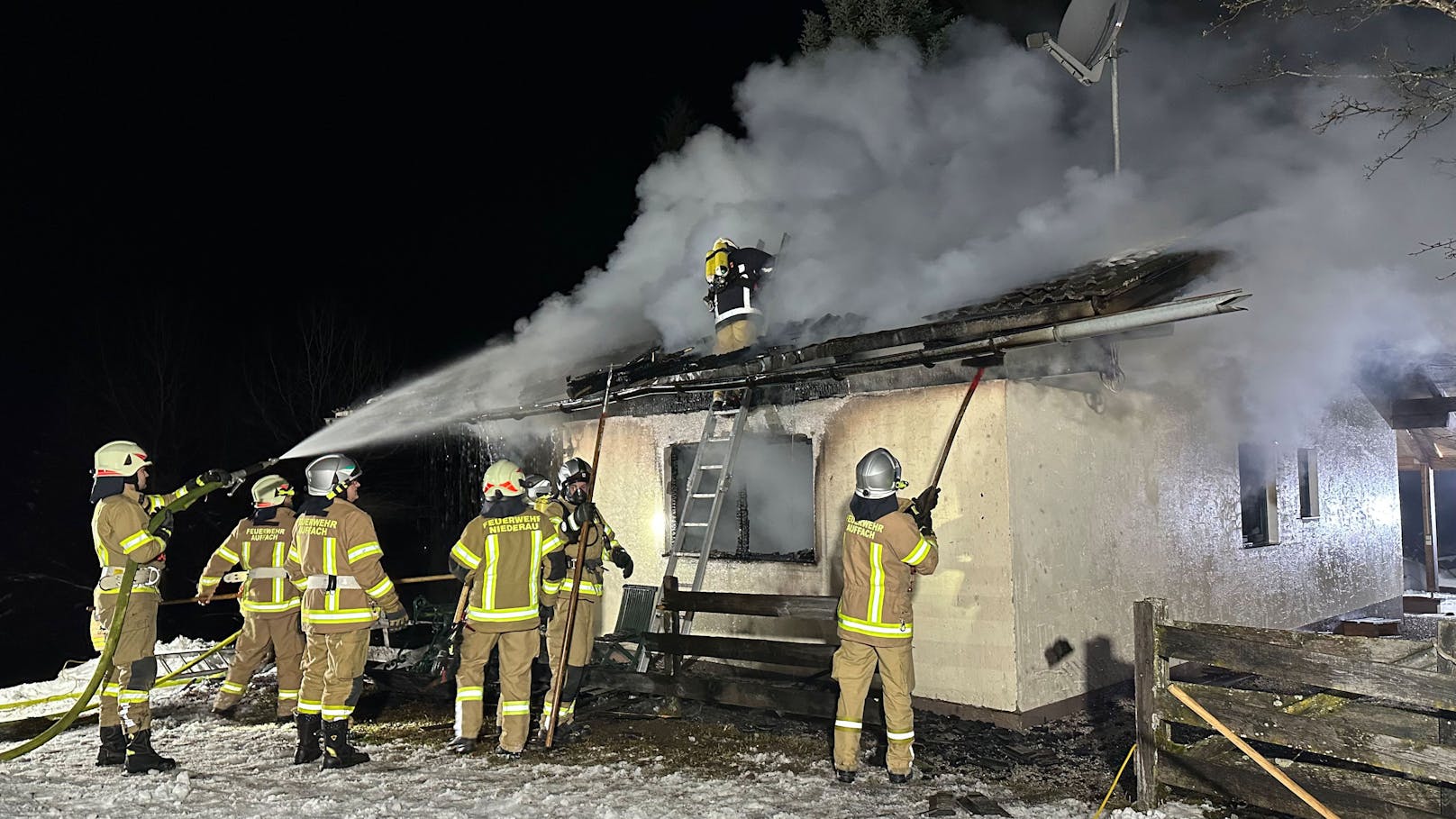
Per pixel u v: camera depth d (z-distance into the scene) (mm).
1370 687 4102
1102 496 7461
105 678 5828
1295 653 4332
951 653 6840
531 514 6051
